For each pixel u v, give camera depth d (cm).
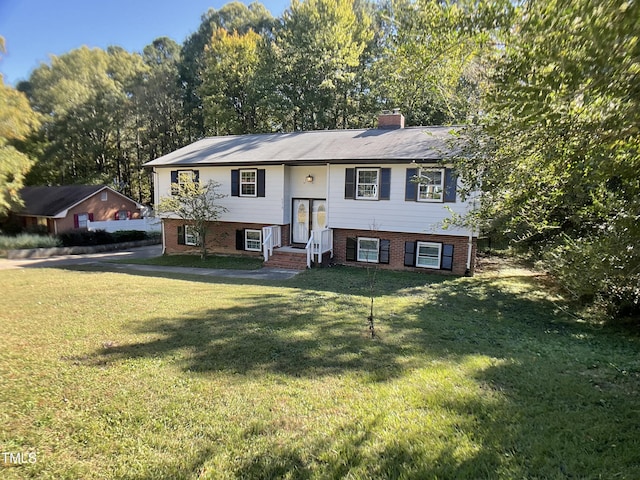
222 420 354
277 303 870
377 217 1482
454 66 435
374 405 385
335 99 2873
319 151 1588
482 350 581
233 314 756
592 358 564
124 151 3975
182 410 371
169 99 3769
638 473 282
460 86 714
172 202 1681
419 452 306
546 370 497
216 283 1166
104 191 2820
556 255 839
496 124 387
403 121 1748
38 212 2564
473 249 1376
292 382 439
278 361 505
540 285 1203
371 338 612
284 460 296
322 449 310
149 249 2473
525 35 264
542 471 284
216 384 430
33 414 359
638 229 529
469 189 818
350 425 347
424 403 390
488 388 431
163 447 312
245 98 3241
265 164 1608
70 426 340
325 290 1082
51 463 290
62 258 1984
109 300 872
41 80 3619
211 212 1677
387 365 496
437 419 358
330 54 2783
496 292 1108
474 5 304
